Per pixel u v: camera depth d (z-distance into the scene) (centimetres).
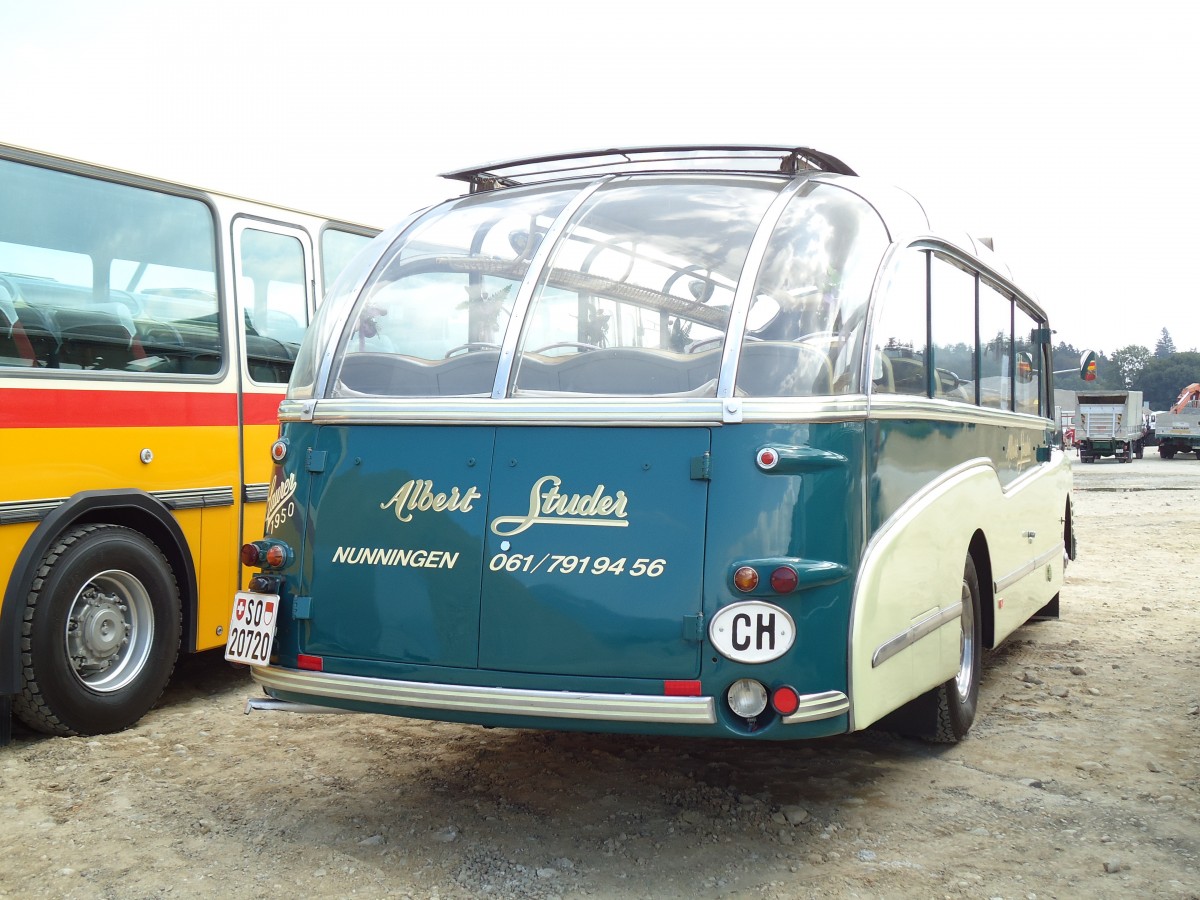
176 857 399
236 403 648
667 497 381
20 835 420
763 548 371
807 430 381
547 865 392
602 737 549
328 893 369
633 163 488
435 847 408
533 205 473
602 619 378
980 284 605
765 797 463
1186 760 516
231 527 641
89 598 559
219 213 648
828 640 377
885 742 544
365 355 448
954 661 498
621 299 417
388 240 491
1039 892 370
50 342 546
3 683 515
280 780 483
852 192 464
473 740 543
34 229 544
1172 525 1634
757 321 399
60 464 542
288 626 424
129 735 557
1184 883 377
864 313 420
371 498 417
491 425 407
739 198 444
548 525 390
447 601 398
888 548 411
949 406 512
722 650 368
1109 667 719
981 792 471
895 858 399
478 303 441
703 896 368
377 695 402
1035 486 737
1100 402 3862
